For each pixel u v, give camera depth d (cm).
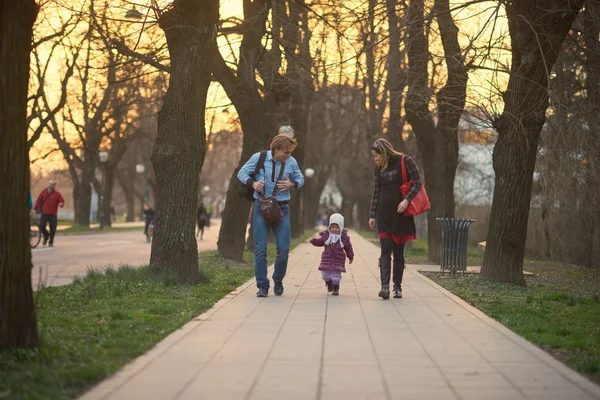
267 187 1215
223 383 627
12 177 712
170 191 1435
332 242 1251
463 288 1435
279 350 766
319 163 6094
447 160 2284
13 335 715
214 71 2116
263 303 1136
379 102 2916
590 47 1620
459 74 1689
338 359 724
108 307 1078
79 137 5125
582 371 686
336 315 1010
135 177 7994
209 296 1234
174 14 1409
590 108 1794
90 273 1527
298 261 2158
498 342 816
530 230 2878
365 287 1395
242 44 2088
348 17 1623
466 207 3700
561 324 1009
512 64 1473
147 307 1077
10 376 630
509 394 594
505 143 1510
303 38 2230
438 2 1617
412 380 639
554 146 2219
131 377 647
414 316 1004
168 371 671
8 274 712
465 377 651
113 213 8075
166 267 1431
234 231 2166
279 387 613
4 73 705
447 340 827
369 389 608
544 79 1438
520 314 1070
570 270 2200
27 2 716
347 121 5900
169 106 1437
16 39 711
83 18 1744
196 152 1447
